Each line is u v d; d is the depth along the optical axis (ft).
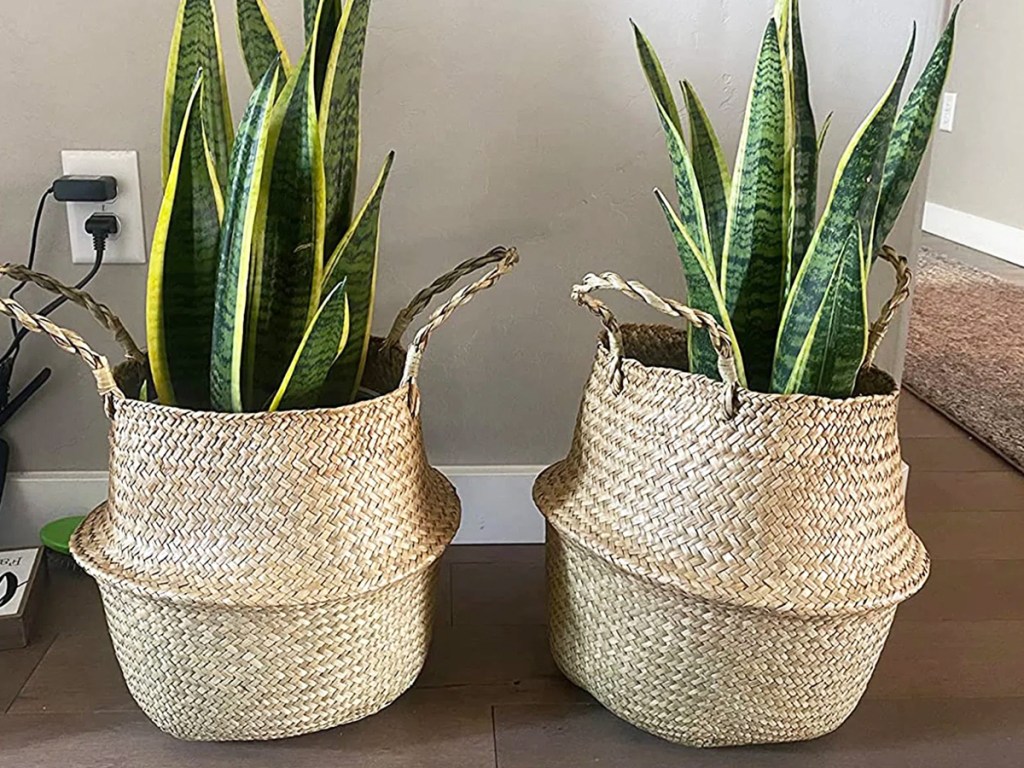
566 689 3.20
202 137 2.58
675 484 2.63
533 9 3.52
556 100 3.63
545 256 3.81
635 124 3.67
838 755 2.91
